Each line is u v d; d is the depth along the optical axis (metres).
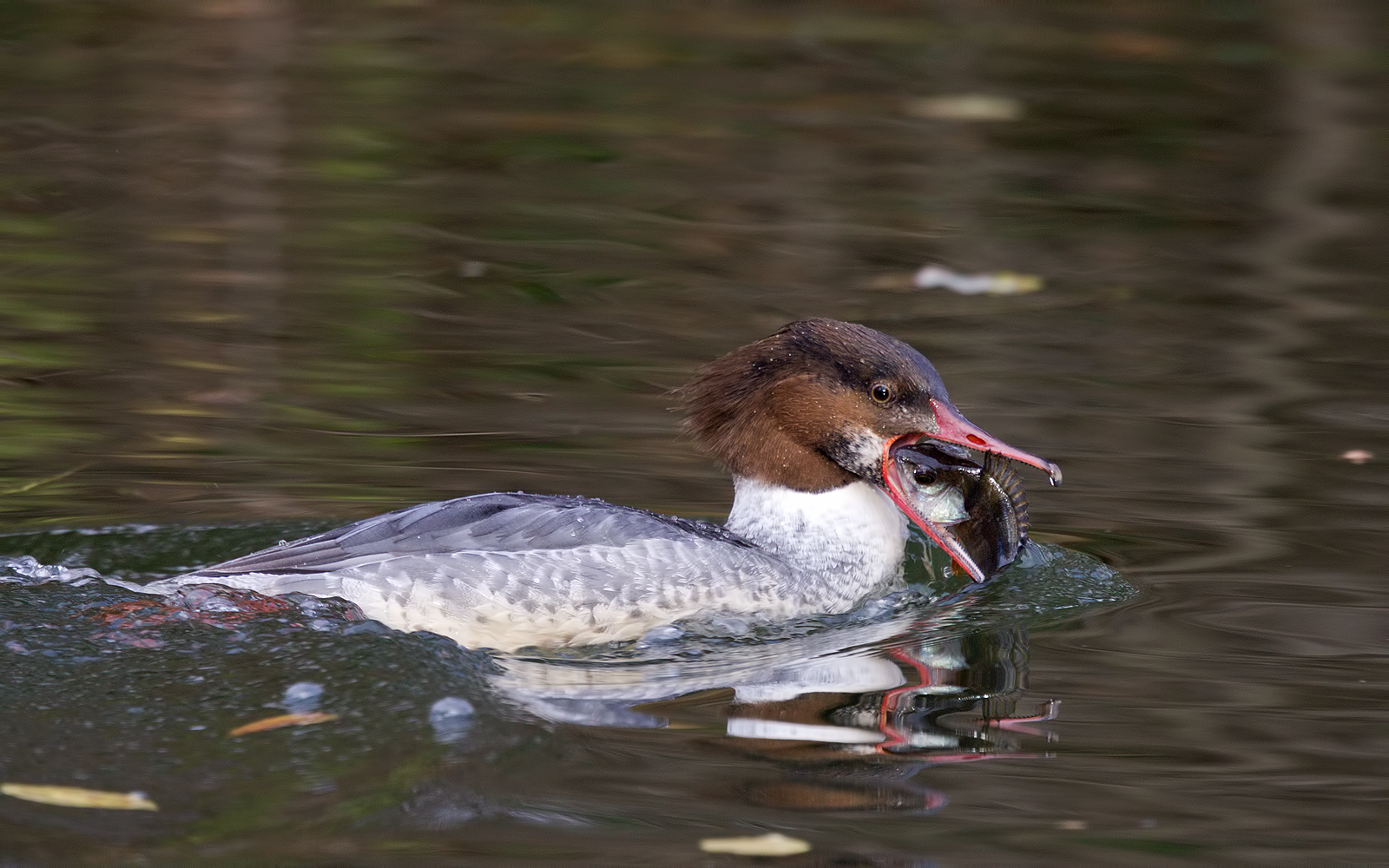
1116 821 6.96
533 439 12.27
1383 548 10.55
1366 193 18.52
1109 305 15.48
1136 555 10.60
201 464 11.58
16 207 17.02
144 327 14.19
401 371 13.55
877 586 10.18
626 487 11.48
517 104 21.19
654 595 9.17
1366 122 20.66
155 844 6.45
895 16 25.73
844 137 20.23
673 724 7.92
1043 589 10.11
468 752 7.39
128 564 10.02
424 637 8.63
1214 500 11.41
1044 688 8.49
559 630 9.00
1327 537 10.76
